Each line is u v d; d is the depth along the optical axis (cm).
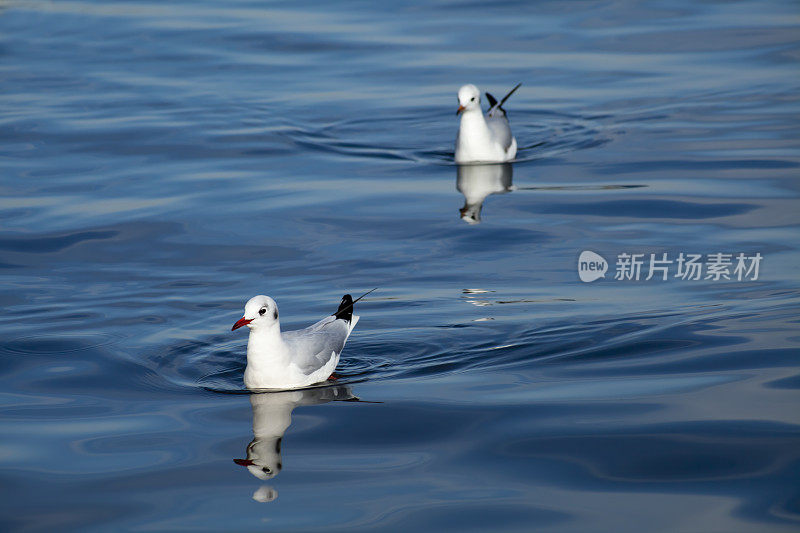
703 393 1165
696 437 1058
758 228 1725
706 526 891
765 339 1306
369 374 1290
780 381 1182
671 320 1391
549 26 3225
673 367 1245
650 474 988
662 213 1825
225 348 1372
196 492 978
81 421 1158
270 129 2398
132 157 2194
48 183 2030
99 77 2802
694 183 1967
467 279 1573
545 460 1024
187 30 3266
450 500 949
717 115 2378
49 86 2719
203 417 1166
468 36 3150
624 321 1398
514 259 1650
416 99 2617
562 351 1318
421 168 2167
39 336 1399
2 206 1905
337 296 1518
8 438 1113
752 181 1956
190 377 1291
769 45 2908
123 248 1717
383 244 1727
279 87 2709
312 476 1006
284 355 1247
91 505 958
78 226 1809
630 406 1141
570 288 1526
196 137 2331
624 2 3488
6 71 2862
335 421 1143
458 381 1245
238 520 920
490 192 1992
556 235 1750
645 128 2331
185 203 1928
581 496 951
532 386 1216
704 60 2811
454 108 2556
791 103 2425
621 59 2862
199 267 1638
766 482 962
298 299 1509
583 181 2030
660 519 905
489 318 1430
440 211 1888
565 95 2606
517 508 930
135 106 2552
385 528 899
